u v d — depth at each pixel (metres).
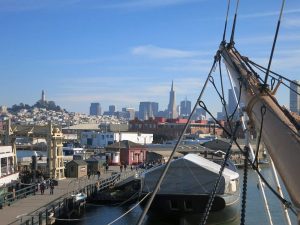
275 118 9.65
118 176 78.56
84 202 54.78
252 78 12.30
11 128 71.31
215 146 127.19
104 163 92.44
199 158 50.50
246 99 11.72
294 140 8.60
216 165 51.03
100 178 74.44
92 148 162.62
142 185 45.81
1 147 54.66
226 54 14.60
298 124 9.43
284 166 8.28
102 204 60.19
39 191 58.28
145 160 118.00
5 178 53.59
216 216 45.00
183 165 45.16
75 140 194.38
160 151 125.00
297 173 7.86
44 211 43.66
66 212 49.81
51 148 70.75
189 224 44.31
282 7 11.33
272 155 9.12
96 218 51.03
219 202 43.06
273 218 48.19
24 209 45.09
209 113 12.84
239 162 119.81
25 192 53.66
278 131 9.14
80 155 115.00
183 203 44.00
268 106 10.28
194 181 44.84
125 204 60.31
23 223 37.97
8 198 48.66
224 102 13.89
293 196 7.84
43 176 69.81
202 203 43.69
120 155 112.88
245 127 12.91
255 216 49.59
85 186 60.47
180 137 11.50
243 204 11.36
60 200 50.59
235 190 47.88
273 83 11.73
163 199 44.25
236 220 47.91
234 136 12.51
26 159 108.12
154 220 46.38
